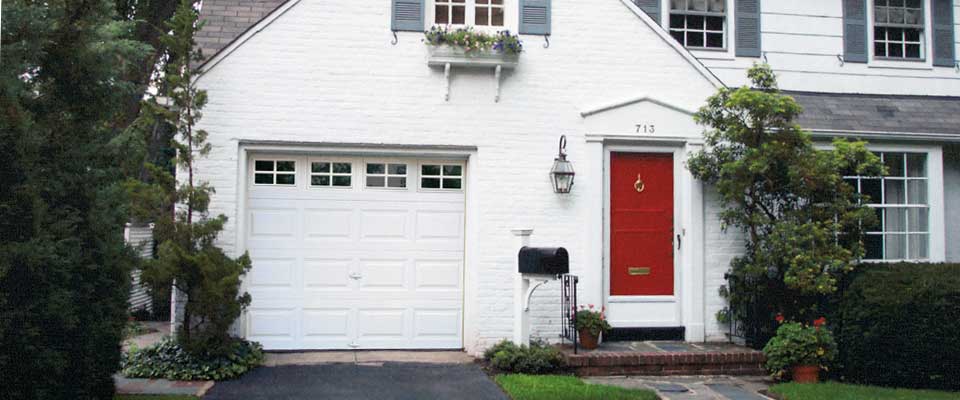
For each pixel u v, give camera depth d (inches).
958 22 525.0
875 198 468.1
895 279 368.5
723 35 497.0
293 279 399.9
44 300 243.6
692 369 374.3
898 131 454.6
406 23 402.3
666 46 420.5
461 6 415.8
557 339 403.5
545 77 411.2
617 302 413.7
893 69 511.8
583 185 410.3
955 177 492.1
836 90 503.8
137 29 609.9
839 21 509.4
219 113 388.2
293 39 395.5
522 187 406.6
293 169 402.6
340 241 404.5
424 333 408.5
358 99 398.6
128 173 323.6
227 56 390.6
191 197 351.6
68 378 269.0
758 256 386.3
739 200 392.8
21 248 232.1
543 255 358.3
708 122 396.8
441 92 403.2
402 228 409.4
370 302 405.1
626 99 414.6
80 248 267.1
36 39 253.3
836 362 373.4
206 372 340.2
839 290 385.7
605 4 417.4
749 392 338.6
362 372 356.5
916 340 357.7
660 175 422.0
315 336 400.8
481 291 400.5
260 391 320.5
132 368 343.0
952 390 355.9
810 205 390.3
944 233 472.7
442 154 407.5
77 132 276.4
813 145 414.3
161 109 351.6
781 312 391.9
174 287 368.5
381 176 409.4
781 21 501.7
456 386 333.7
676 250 419.2
